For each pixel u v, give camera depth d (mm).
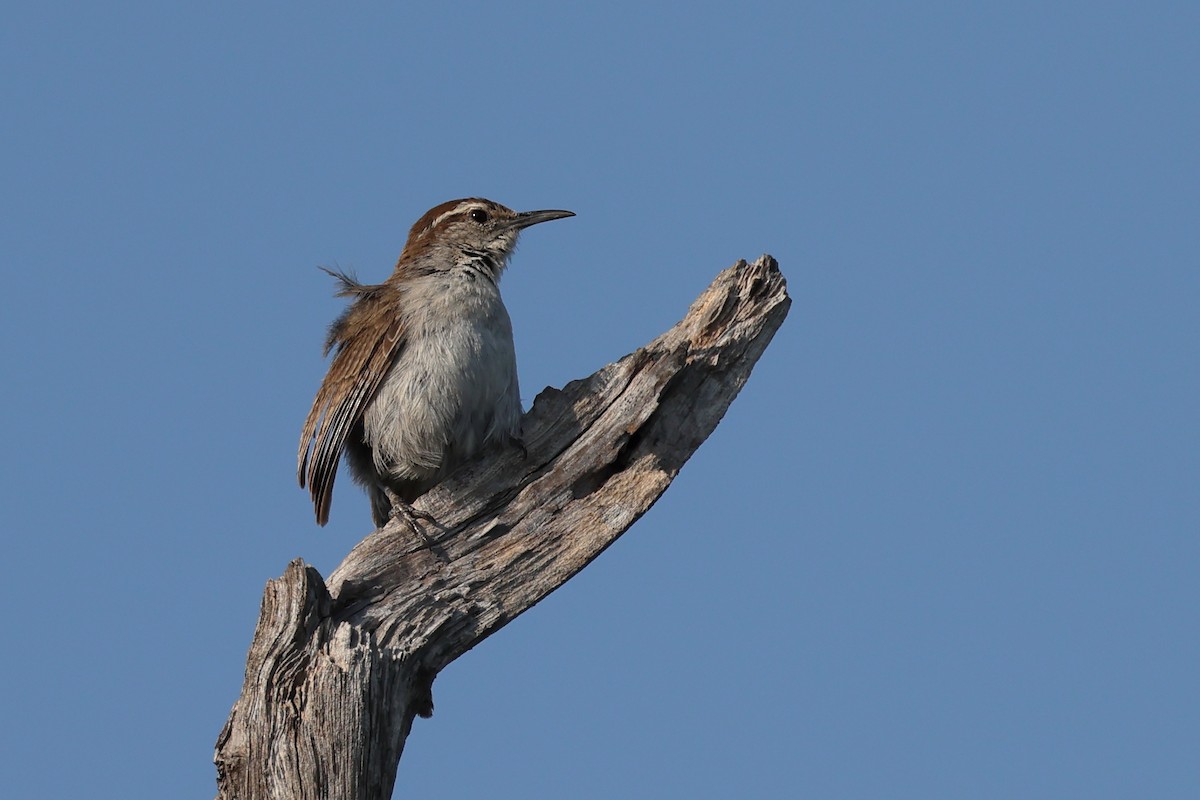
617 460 12930
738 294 13219
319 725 10680
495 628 12234
